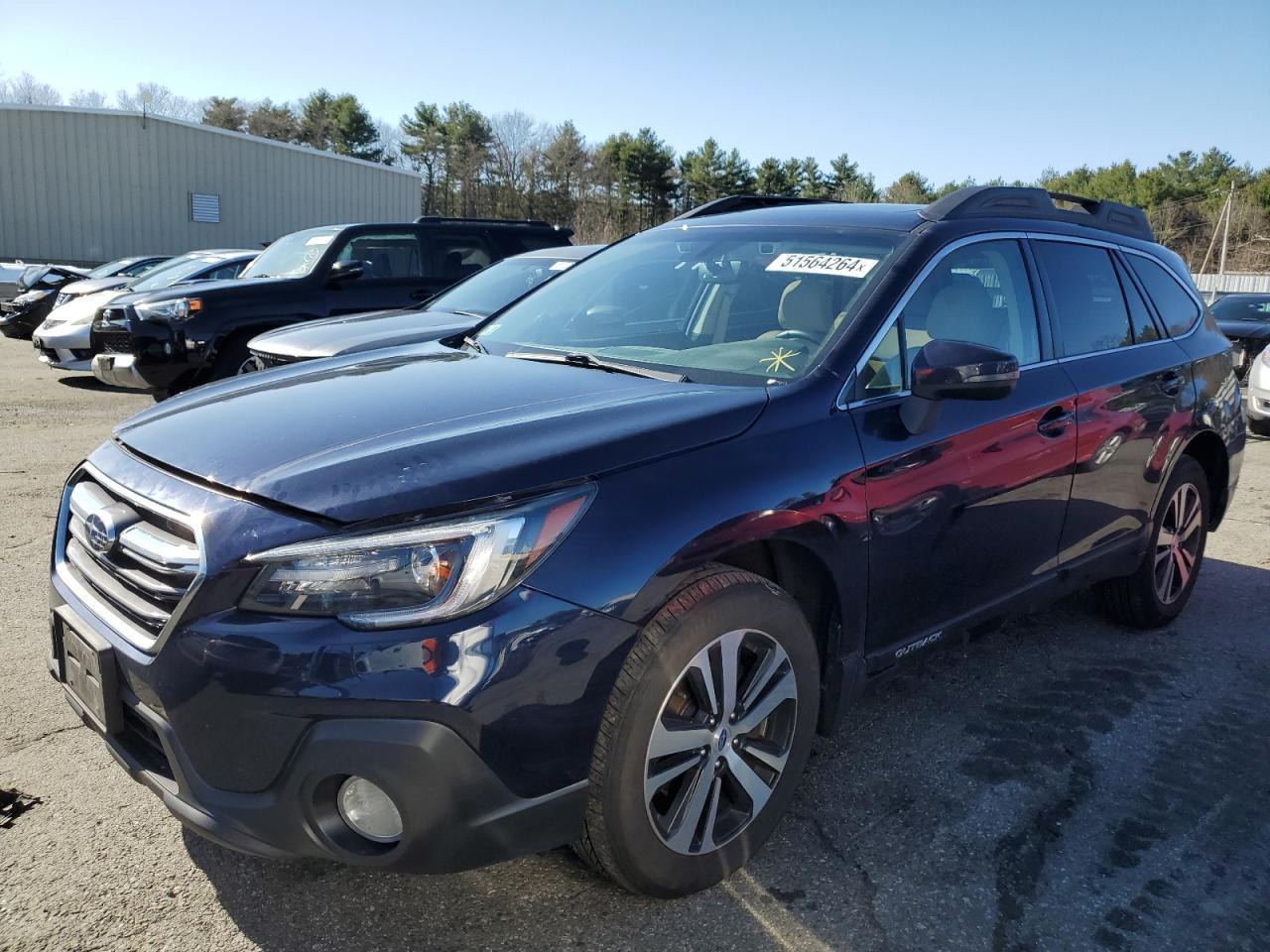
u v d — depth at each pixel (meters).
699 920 2.39
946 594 3.05
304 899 2.43
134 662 2.12
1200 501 4.47
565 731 2.08
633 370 2.96
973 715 3.55
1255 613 4.72
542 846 2.14
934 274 3.15
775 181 71.19
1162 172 77.31
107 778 2.95
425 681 1.93
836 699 2.78
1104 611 4.45
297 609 1.97
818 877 2.58
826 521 2.54
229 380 3.17
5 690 3.48
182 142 31.30
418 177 35.88
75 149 30.17
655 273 3.67
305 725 1.93
